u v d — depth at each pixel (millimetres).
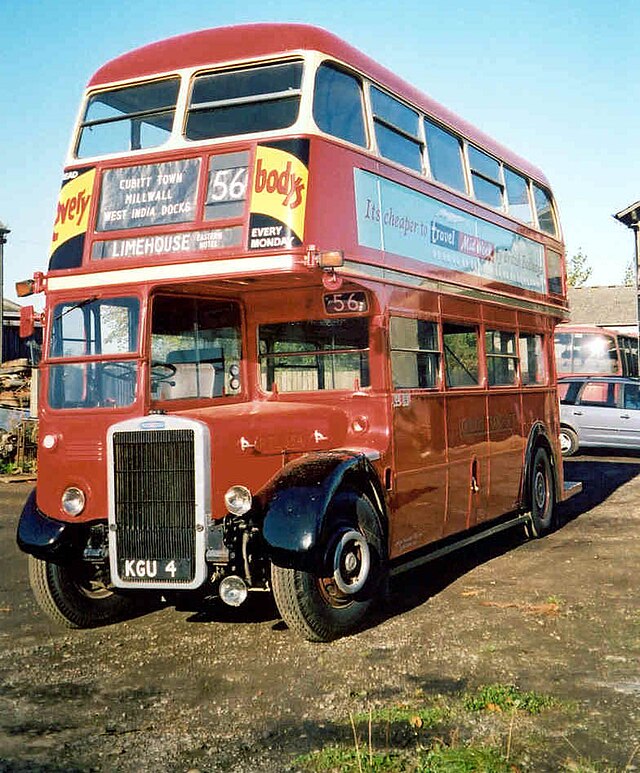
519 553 10047
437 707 5141
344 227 7172
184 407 7320
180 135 7191
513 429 10656
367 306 7691
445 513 8719
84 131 7684
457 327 9344
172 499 6457
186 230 6977
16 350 29031
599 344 31516
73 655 6531
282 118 6926
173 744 4762
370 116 7773
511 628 6805
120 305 7133
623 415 20547
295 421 7285
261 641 6715
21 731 5023
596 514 12711
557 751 4500
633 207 29516
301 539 6176
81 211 7438
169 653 6488
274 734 4852
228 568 6508
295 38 7102
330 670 5934
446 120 9508
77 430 7078
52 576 7062
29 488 16938
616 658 5992
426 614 7340
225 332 7953
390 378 7703
